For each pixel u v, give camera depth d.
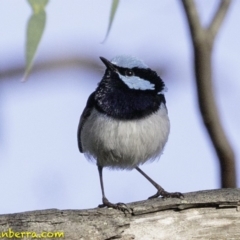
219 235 9.12
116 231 8.98
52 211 8.96
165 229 9.07
